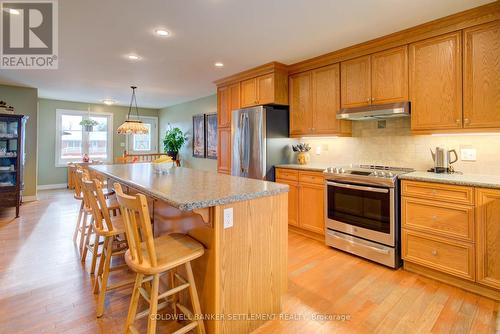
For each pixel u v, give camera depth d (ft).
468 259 6.98
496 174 8.06
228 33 9.09
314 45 10.11
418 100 8.65
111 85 16.76
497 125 7.20
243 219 5.44
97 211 6.67
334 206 9.88
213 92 19.04
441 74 8.15
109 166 11.58
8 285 7.32
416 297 6.86
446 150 8.68
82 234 9.39
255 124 12.55
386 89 9.40
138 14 7.82
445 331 5.62
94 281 7.55
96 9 7.54
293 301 6.71
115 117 25.59
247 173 13.03
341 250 9.75
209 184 6.50
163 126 27.55
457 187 7.10
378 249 8.57
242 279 5.46
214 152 20.40
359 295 6.97
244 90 13.87
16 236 11.13
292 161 13.41
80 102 23.75
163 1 7.14
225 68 13.01
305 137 13.06
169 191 5.52
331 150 12.46
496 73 7.20
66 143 23.35
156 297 4.63
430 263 7.67
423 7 7.37
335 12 7.69
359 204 9.12
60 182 23.15
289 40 9.65
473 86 7.56
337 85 10.89
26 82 15.94
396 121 10.28
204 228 5.30
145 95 20.29
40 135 22.08
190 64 12.38
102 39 9.59
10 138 14.10
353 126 11.57
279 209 6.21
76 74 14.11
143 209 4.32
